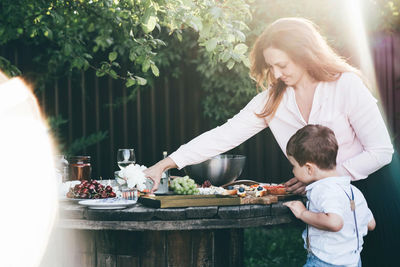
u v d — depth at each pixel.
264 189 2.53
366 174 2.39
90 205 2.35
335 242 2.21
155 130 5.95
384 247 2.50
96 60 5.83
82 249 2.47
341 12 5.41
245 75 5.54
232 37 2.76
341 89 2.40
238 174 3.02
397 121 5.52
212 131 2.80
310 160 2.29
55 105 5.89
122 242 2.43
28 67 5.82
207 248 2.44
